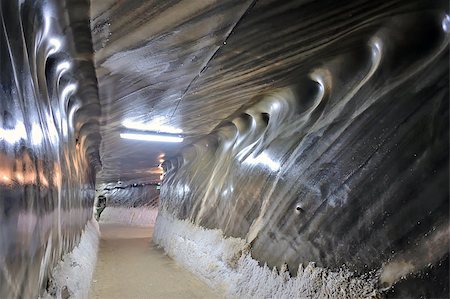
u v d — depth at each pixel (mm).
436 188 2568
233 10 2895
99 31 3043
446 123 2586
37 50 2721
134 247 11672
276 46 3646
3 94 1657
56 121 3410
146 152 10844
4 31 1795
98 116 6098
